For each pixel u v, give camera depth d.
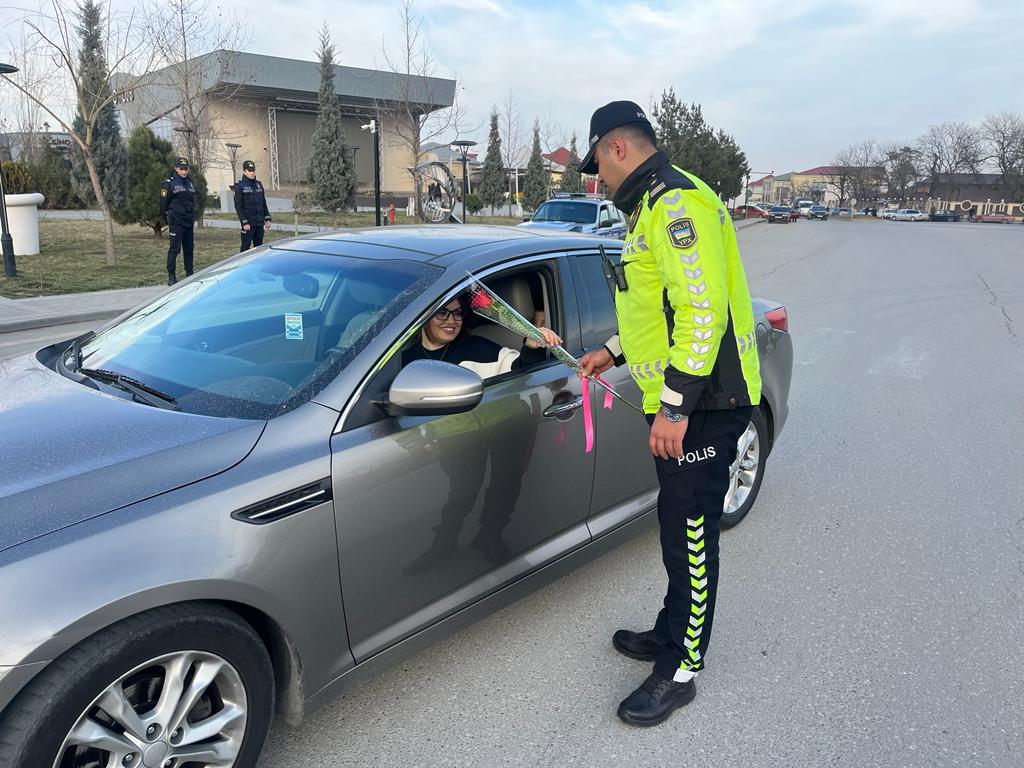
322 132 33.81
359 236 3.08
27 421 2.12
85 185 24.12
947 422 5.75
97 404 2.23
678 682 2.54
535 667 2.79
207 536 1.82
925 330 9.42
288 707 2.14
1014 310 11.06
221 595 1.83
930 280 14.88
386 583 2.25
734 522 3.91
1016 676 2.79
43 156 30.36
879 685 2.73
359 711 2.53
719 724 2.53
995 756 2.39
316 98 38.81
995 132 92.00
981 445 5.25
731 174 47.84
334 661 2.17
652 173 2.25
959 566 3.60
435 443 2.31
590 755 2.37
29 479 1.81
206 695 1.92
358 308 2.49
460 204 23.27
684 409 2.18
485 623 3.07
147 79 18.31
